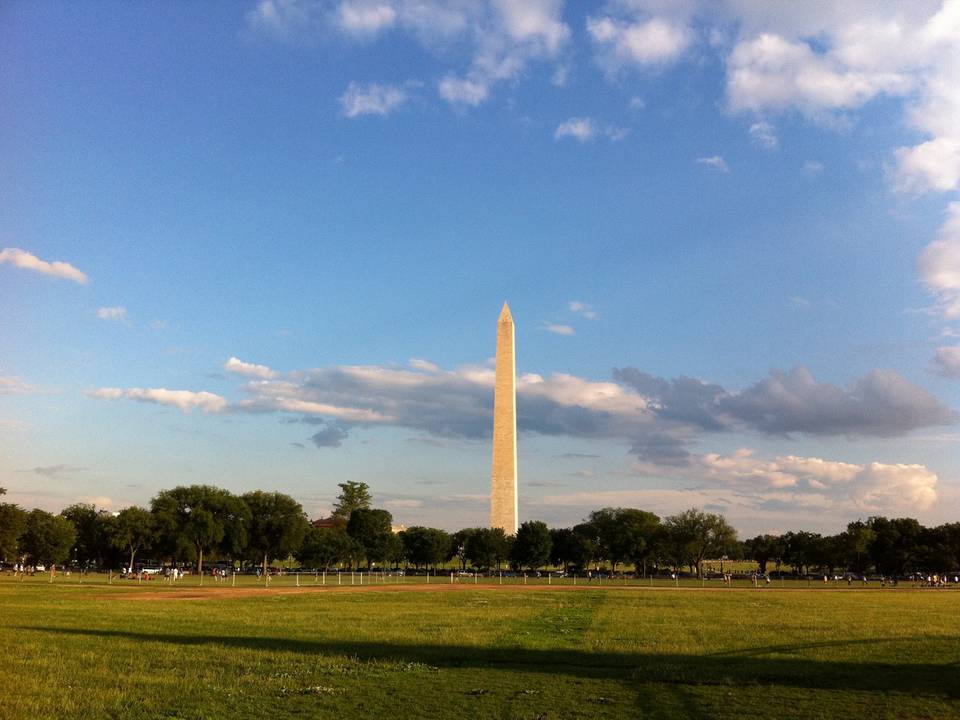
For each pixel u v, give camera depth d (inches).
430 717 964.6
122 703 1032.2
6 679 1157.1
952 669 1339.8
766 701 1065.5
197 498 6978.4
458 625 2042.3
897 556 7475.4
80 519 7239.2
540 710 1003.3
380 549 7726.4
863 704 1047.6
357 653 1487.5
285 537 6953.7
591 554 7568.9
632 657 1472.7
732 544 7598.4
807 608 2837.1
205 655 1424.7
